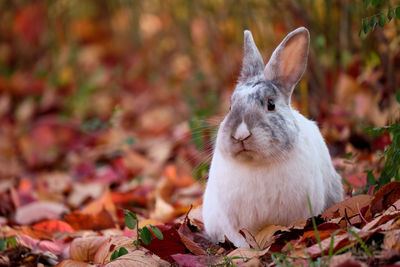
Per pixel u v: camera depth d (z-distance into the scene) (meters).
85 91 13.77
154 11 14.29
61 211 7.62
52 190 9.06
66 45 16.14
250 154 4.88
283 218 5.05
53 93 14.42
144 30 14.50
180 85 13.51
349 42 8.62
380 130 5.32
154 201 7.76
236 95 5.20
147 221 6.14
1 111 14.34
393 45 7.41
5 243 5.66
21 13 16.33
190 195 7.90
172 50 14.23
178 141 9.97
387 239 4.18
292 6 8.84
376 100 7.86
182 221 6.10
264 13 9.88
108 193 7.30
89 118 13.14
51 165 10.80
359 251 4.20
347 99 8.56
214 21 11.64
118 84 14.62
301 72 5.38
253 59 5.61
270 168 4.98
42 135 12.17
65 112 13.42
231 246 5.18
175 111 12.49
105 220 6.67
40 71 15.31
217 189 5.21
